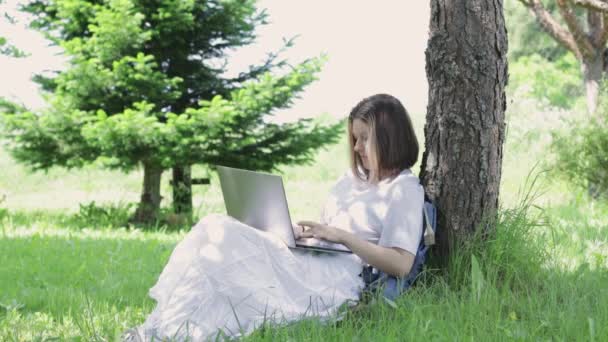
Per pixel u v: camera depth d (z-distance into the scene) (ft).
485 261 11.16
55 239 20.57
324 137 29.35
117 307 11.73
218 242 8.75
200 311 8.48
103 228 26.14
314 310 9.18
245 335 8.40
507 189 26.48
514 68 64.59
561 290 11.00
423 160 11.95
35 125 26.68
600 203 27.73
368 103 10.39
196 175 45.73
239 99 26.81
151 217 28.58
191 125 26.03
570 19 33.14
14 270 15.19
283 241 9.58
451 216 11.46
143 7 27.37
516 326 9.03
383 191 10.19
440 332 8.76
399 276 9.71
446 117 11.49
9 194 46.73
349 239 9.46
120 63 25.98
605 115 29.89
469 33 11.29
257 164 28.50
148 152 27.43
